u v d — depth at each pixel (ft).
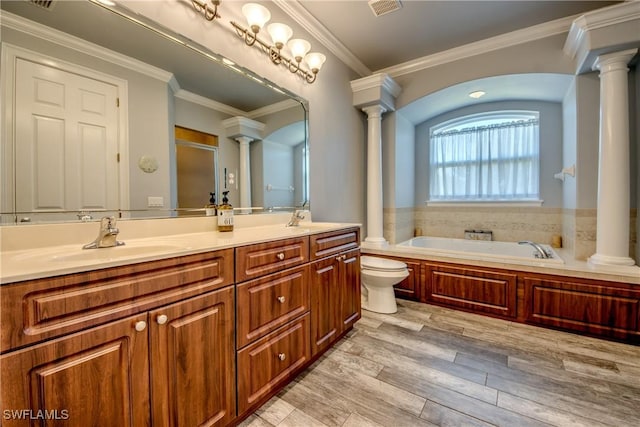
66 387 2.54
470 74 9.41
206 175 5.71
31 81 3.60
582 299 6.89
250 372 4.29
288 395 4.90
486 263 8.05
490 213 11.91
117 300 2.86
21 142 3.53
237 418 4.11
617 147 6.84
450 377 5.37
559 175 10.19
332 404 4.68
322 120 8.63
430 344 6.58
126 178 4.53
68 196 3.92
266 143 6.92
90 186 4.13
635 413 4.42
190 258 3.50
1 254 3.26
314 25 7.92
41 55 3.68
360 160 10.79
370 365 5.76
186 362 3.45
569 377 5.33
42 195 3.69
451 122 12.68
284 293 4.93
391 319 7.95
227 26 5.79
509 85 9.64
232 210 5.73
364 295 9.04
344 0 7.06
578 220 8.14
